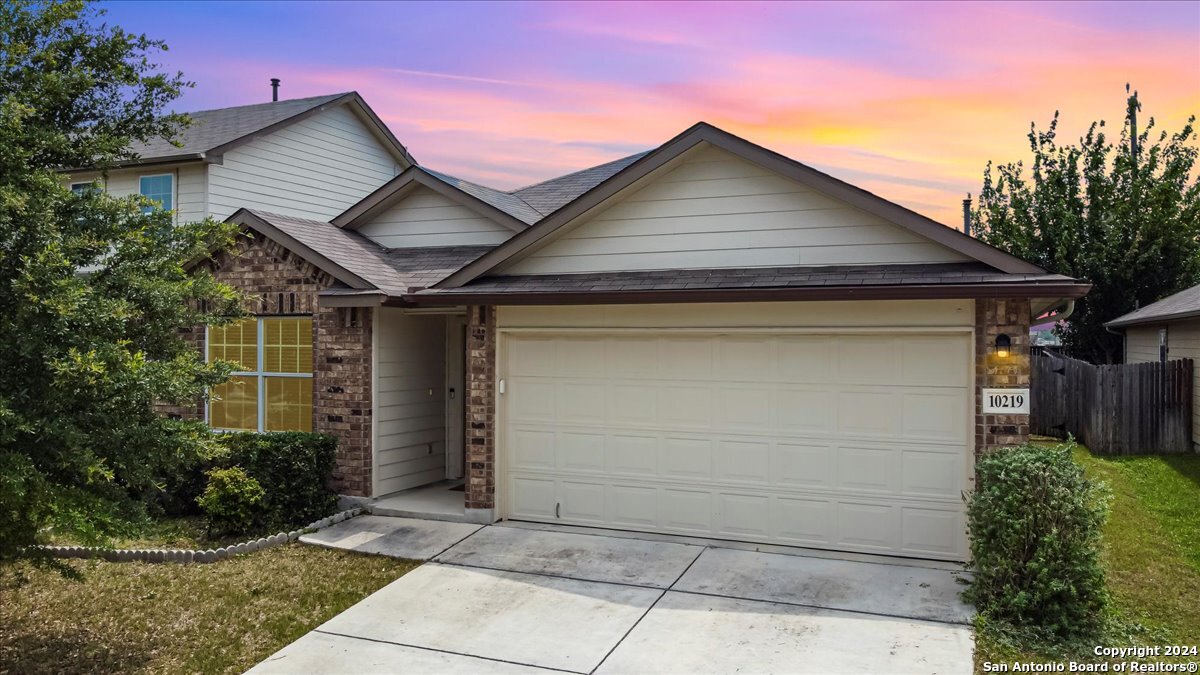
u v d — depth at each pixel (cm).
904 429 873
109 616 782
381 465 1142
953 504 855
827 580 814
